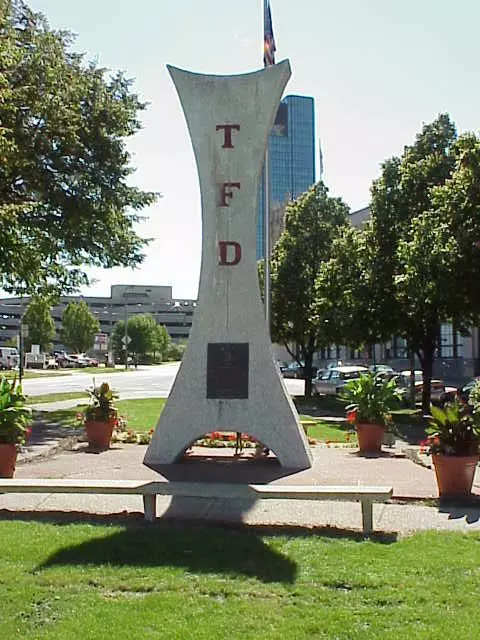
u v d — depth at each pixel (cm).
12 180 1956
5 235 1953
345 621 469
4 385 1011
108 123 2094
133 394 3412
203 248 1188
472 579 554
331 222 3431
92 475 1032
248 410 1141
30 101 1873
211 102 1202
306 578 557
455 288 1992
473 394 1287
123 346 10356
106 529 710
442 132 2623
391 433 1409
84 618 474
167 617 476
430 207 2386
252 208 1184
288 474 1050
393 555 621
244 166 1191
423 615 479
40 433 1634
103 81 2128
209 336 1165
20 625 465
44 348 9150
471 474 877
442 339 4456
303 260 3416
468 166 1906
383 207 2586
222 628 457
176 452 1151
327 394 3662
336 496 709
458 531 715
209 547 642
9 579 551
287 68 1188
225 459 1213
